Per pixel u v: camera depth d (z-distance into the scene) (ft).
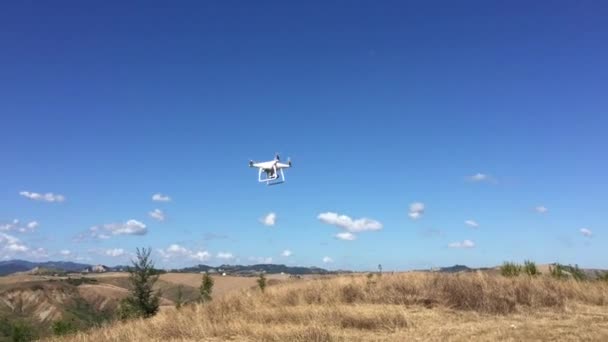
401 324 45.01
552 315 47.93
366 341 38.68
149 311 79.71
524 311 50.42
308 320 47.85
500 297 53.21
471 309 52.34
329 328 43.80
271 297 66.95
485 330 40.83
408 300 57.36
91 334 51.72
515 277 63.46
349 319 46.32
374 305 55.98
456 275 65.82
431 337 39.17
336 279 77.71
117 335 47.39
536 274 74.28
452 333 40.34
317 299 63.93
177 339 43.32
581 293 57.36
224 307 61.46
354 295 62.69
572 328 40.14
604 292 57.62
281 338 40.14
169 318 55.16
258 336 41.65
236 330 44.39
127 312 79.87
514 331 39.60
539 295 55.01
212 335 44.14
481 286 56.65
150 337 45.42
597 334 37.17
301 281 81.61
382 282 66.59
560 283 60.49
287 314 50.70
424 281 63.21
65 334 61.52
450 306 53.93
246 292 72.18
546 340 36.09
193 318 53.21
